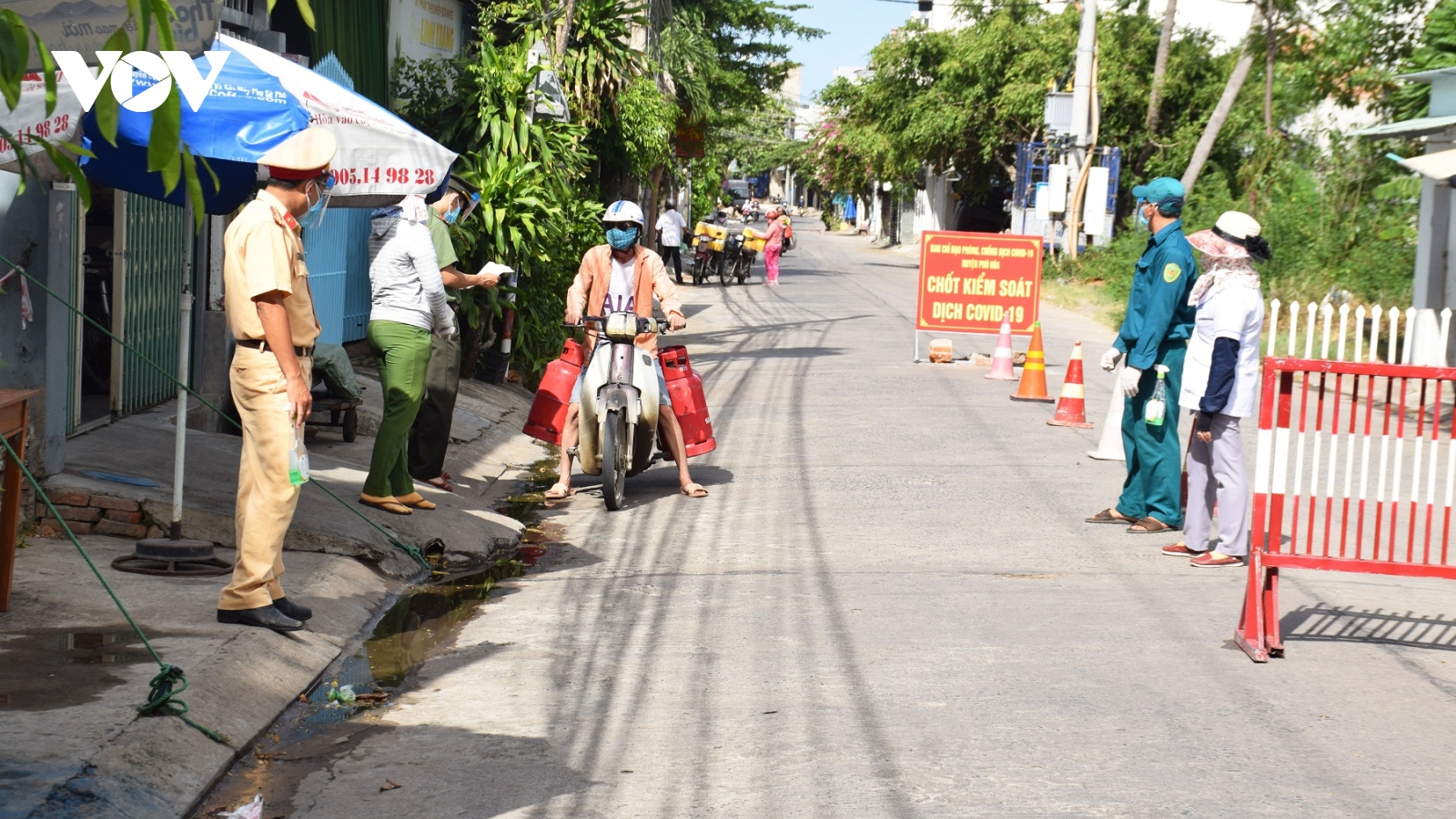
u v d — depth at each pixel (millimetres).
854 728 5180
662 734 5109
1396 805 4469
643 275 9922
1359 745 5051
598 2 18359
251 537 5871
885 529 8914
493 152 14172
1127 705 5480
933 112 40844
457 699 5535
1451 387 15930
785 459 11531
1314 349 19375
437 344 9258
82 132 5730
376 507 8242
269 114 6203
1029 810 4379
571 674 5875
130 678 5074
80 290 8594
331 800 4449
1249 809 4414
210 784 4508
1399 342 19281
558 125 15672
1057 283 32531
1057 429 13133
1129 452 8984
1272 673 5957
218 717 4926
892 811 4363
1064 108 34750
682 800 4457
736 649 6266
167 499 7367
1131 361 8641
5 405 5547
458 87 15227
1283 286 22000
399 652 6219
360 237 14148
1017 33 39312
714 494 10117
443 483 9570
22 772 4113
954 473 10844
